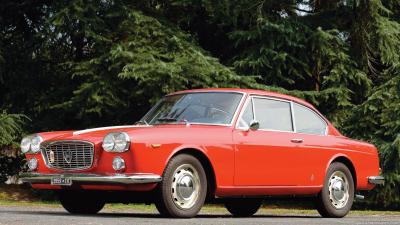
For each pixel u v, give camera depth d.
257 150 14.16
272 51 29.27
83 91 27.86
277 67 29.67
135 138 12.34
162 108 14.77
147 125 13.74
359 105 28.86
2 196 29.59
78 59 31.47
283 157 14.71
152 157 12.42
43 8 32.34
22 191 31.44
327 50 29.48
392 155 27.27
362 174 16.62
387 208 30.08
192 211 12.79
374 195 28.19
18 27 32.91
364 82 30.34
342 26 31.56
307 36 30.05
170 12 32.31
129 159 12.34
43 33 28.94
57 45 30.95
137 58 27.41
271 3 30.89
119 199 13.39
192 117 14.09
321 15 31.48
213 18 30.48
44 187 13.49
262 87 28.72
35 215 12.81
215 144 13.39
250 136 14.13
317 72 31.62
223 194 13.59
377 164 17.12
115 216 13.48
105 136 12.55
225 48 32.53
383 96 28.34
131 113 30.27
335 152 15.95
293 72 30.19
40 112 31.88
